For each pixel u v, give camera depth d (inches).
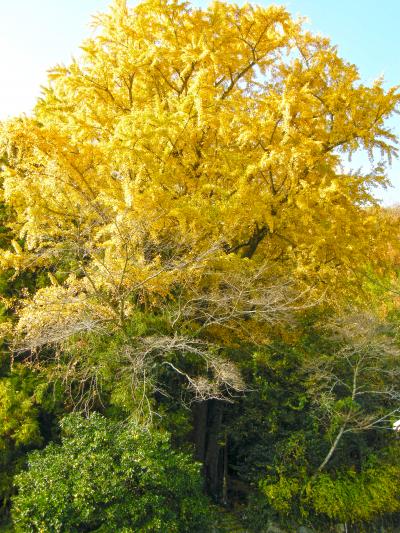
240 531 298.7
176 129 259.9
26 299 277.9
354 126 312.8
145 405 263.3
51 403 297.4
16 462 289.4
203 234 273.7
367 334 321.4
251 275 285.3
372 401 349.4
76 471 232.2
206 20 316.5
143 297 278.4
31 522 221.8
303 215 292.7
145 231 249.1
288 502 296.7
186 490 253.6
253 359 325.1
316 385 326.3
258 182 324.5
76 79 284.0
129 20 300.5
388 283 496.7
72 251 271.0
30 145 241.0
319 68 324.2
